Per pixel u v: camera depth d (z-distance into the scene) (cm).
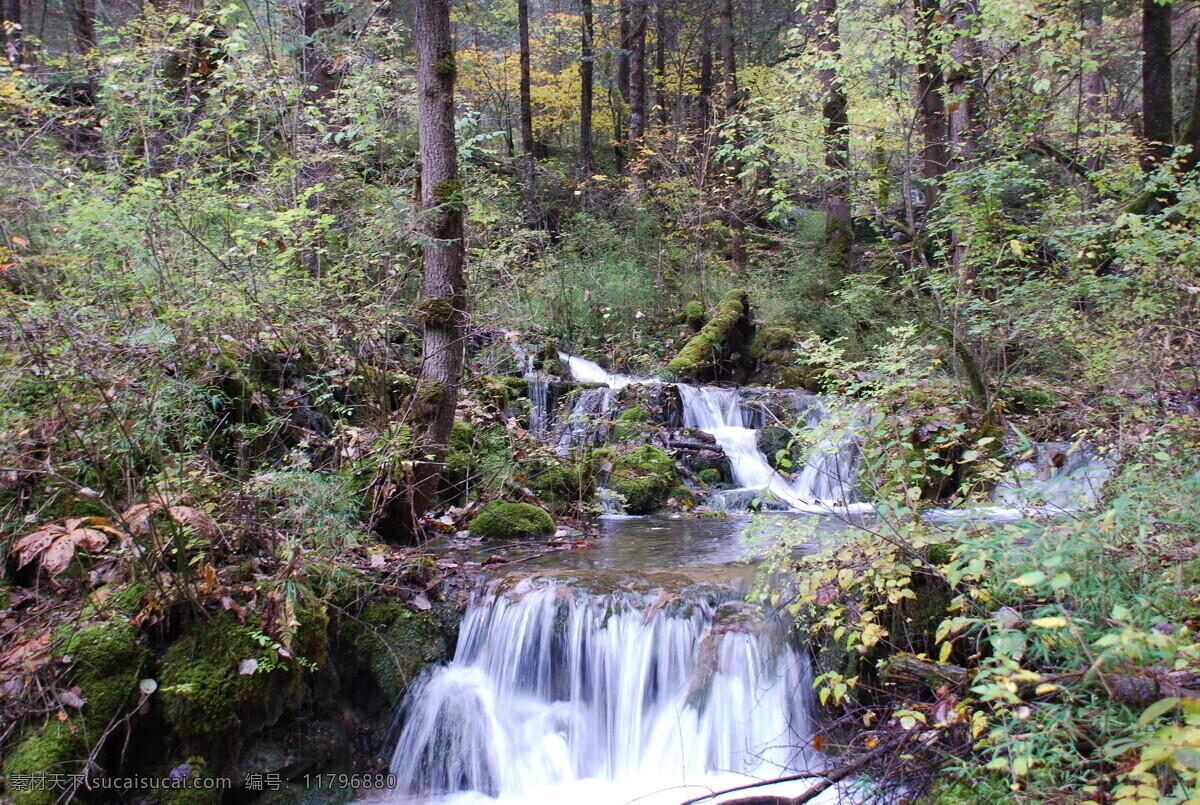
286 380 573
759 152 735
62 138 664
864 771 316
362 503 503
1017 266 663
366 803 407
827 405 487
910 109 720
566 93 2020
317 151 743
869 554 367
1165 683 216
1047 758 248
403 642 453
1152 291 549
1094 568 247
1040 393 677
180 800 344
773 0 1828
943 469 400
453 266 571
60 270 450
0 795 306
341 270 616
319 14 803
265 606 389
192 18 706
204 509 398
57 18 1152
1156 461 347
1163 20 1090
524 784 424
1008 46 636
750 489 799
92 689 339
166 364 415
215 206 587
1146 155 773
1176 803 187
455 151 560
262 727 388
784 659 416
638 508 758
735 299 1245
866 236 1662
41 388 388
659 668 434
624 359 1152
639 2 1738
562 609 457
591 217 1401
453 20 1767
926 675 321
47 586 389
